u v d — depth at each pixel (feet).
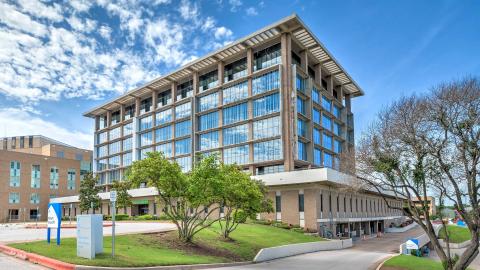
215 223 133.18
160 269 56.70
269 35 198.59
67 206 311.88
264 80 200.95
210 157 86.17
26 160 306.35
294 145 185.78
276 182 164.04
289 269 73.26
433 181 71.26
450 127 65.51
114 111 325.21
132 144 288.10
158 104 275.39
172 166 83.35
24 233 102.53
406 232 238.07
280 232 132.05
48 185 317.83
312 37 199.62
